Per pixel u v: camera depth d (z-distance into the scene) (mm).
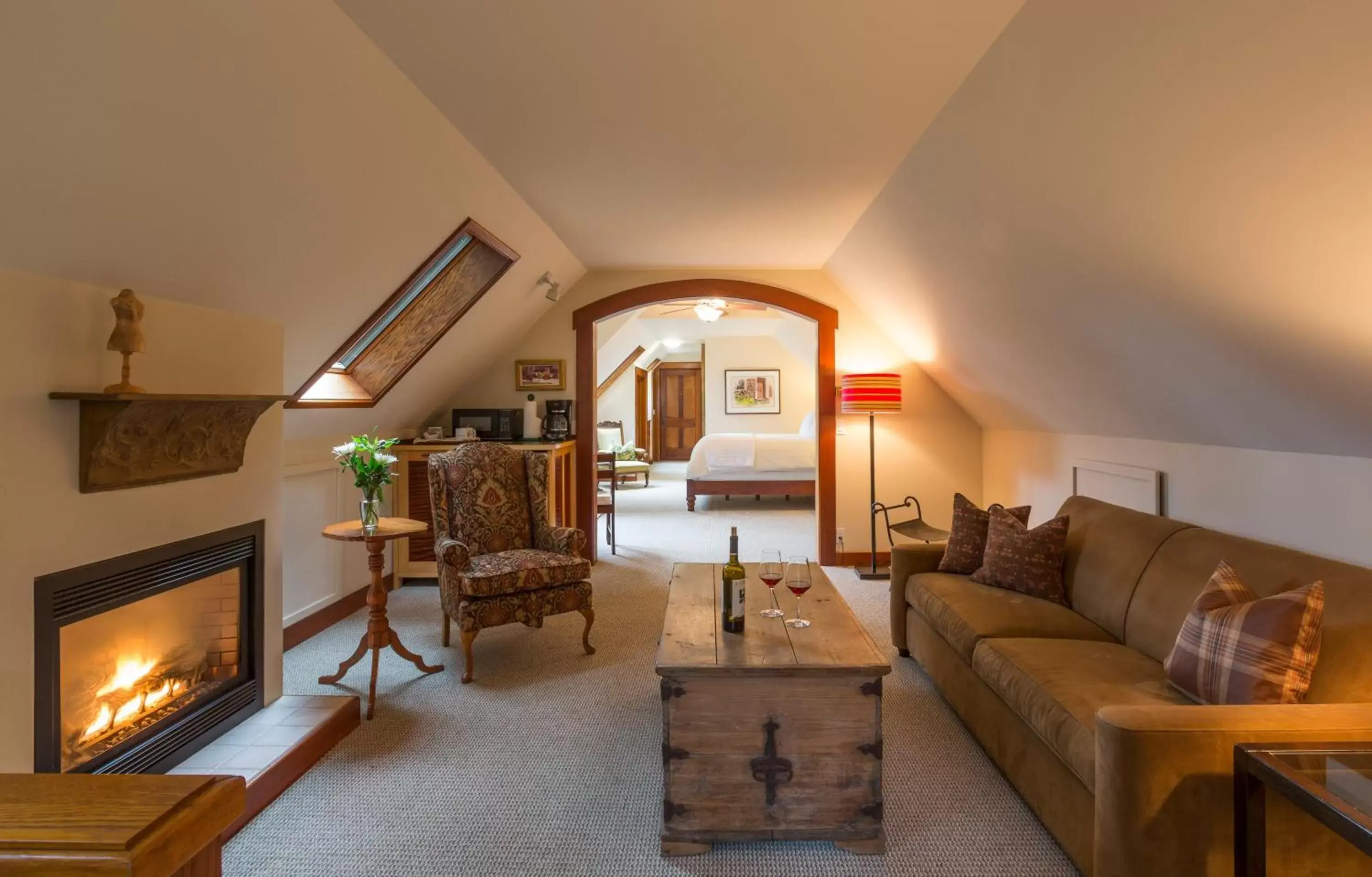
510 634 3840
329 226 2559
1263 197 1667
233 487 2445
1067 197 2271
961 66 2213
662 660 2000
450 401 5434
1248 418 2512
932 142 2730
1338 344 1858
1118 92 1788
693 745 1959
